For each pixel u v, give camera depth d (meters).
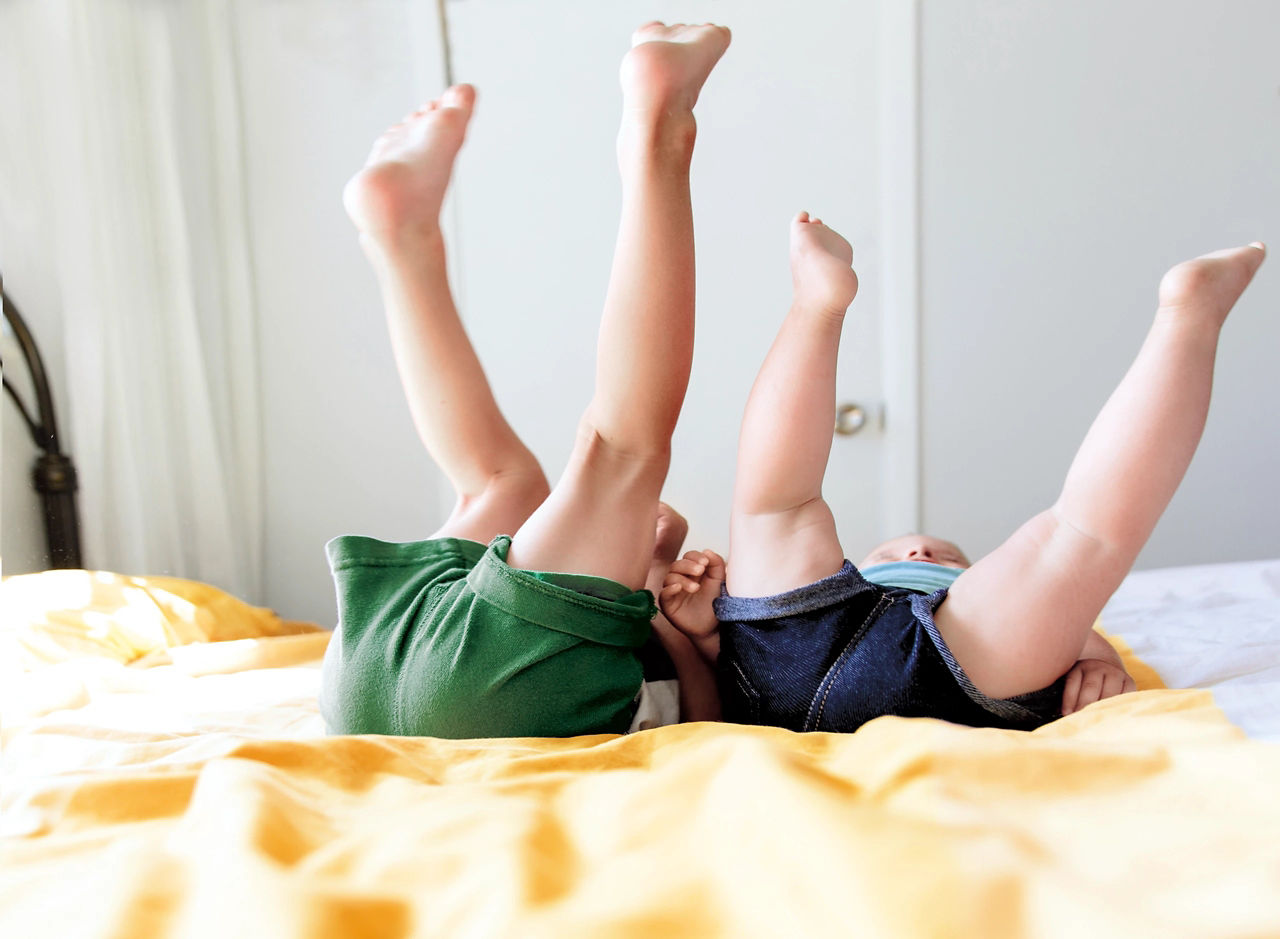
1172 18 2.56
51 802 0.72
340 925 0.50
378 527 2.71
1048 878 0.50
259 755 0.78
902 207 2.60
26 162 2.10
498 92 2.65
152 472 2.34
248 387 2.65
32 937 0.53
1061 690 0.94
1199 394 0.84
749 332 2.65
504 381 2.71
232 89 2.60
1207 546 2.68
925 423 2.65
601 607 0.88
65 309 2.11
